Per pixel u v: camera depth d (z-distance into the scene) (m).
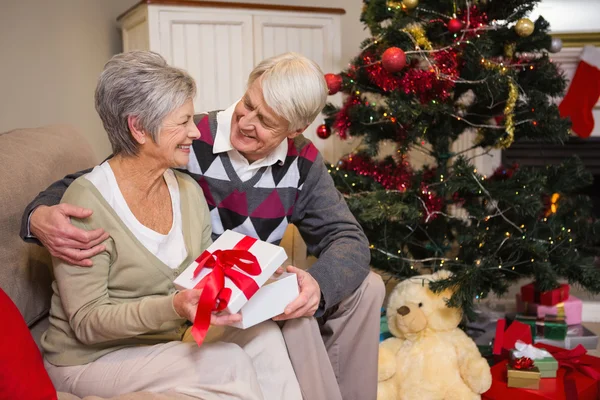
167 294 1.39
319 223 1.68
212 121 1.64
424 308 1.96
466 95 2.68
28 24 2.40
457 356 1.94
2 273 1.37
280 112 1.44
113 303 1.33
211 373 1.24
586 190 3.26
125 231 1.33
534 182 2.18
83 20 2.82
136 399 1.16
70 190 1.33
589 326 2.76
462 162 2.17
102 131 3.01
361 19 2.36
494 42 2.24
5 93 2.25
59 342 1.34
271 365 1.36
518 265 2.25
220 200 1.65
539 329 2.45
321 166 1.71
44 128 1.83
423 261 2.34
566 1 3.01
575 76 3.01
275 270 1.26
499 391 1.93
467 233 2.22
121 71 1.29
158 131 1.30
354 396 1.66
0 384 1.04
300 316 1.41
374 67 2.15
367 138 2.28
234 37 2.68
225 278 1.23
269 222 1.67
